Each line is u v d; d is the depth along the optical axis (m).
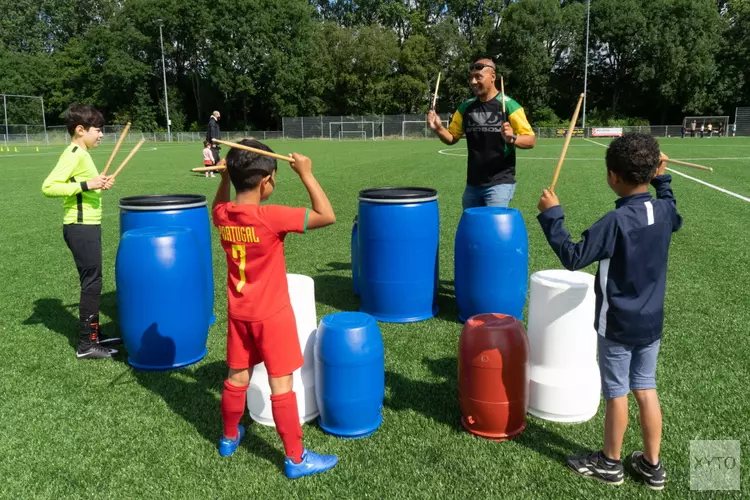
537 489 2.72
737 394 3.57
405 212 4.84
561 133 51.34
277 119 60.75
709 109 56.56
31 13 70.56
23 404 3.67
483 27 60.81
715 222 8.75
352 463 2.97
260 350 2.87
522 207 10.49
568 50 61.72
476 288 4.82
